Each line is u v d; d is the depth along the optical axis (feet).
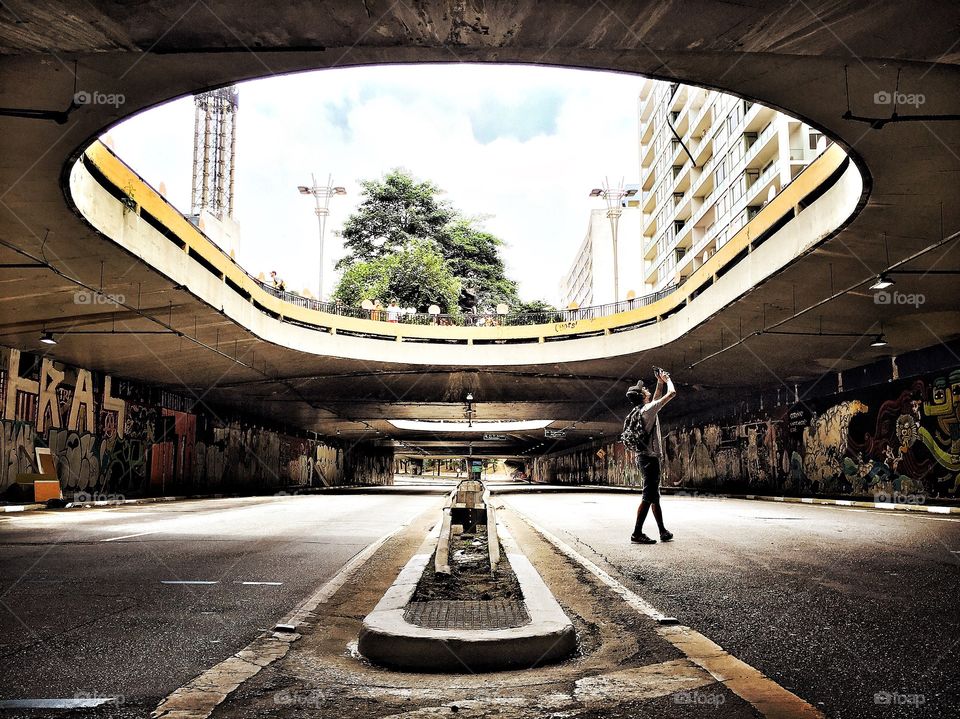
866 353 79.66
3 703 10.52
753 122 162.40
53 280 56.03
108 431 91.04
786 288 62.13
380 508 71.56
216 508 72.64
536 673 12.16
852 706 10.28
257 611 17.40
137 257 52.03
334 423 172.86
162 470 105.50
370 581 22.29
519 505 72.43
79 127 33.01
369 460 277.44
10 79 28.73
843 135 34.68
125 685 11.43
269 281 97.60
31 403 75.77
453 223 212.02
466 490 42.39
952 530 38.88
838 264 55.16
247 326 79.30
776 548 29.60
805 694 10.84
